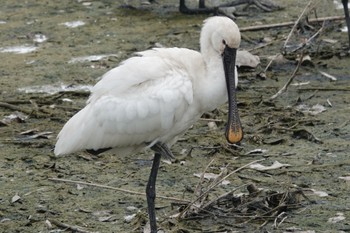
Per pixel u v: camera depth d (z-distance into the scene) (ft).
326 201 36.83
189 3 73.31
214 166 41.11
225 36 34.06
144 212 36.32
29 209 37.04
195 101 34.17
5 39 64.23
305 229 34.37
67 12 70.95
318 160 41.55
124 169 41.19
